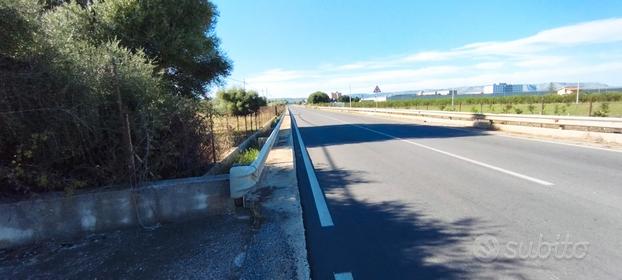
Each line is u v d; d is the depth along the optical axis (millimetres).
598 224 4445
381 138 15812
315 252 4031
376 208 5531
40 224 4660
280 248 4125
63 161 4977
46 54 4664
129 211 4945
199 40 14734
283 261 3809
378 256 3867
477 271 3447
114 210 4895
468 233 4340
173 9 13883
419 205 5539
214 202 5242
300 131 22703
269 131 22734
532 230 4340
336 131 20906
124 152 5090
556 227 4398
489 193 6008
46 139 4605
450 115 23266
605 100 36562
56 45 4902
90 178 5137
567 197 5586
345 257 3879
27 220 4609
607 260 3543
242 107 36219
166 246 4297
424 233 4426
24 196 4723
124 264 3887
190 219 5152
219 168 7488
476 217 4871
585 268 3410
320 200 6137
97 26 11977
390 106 61969
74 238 4723
